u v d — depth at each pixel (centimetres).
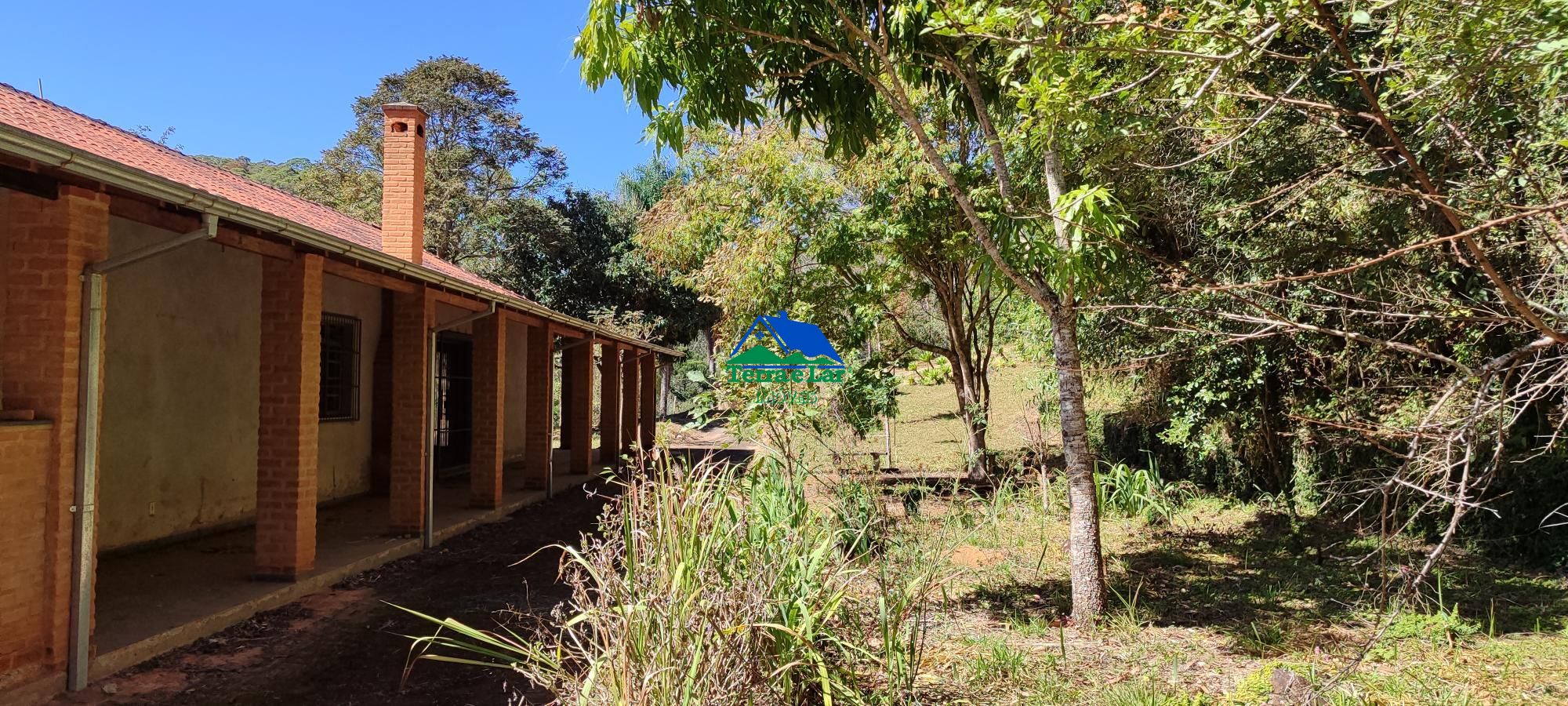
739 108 552
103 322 478
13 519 428
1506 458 628
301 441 689
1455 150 488
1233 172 668
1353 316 584
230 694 454
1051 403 1170
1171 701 406
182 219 545
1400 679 435
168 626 542
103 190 471
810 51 553
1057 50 421
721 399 865
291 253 674
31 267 454
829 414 761
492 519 1105
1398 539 770
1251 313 654
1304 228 666
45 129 765
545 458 1354
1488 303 492
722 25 511
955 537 730
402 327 912
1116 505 984
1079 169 698
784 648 353
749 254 1172
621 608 323
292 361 686
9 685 421
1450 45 356
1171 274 526
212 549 820
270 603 631
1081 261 469
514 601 666
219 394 930
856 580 465
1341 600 611
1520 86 393
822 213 1121
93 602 469
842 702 379
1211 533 902
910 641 421
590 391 1614
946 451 1670
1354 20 340
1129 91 466
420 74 3002
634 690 315
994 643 497
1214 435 948
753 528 388
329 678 482
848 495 572
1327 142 598
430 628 587
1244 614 582
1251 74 570
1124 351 880
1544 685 429
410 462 909
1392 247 587
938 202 1027
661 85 516
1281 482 872
